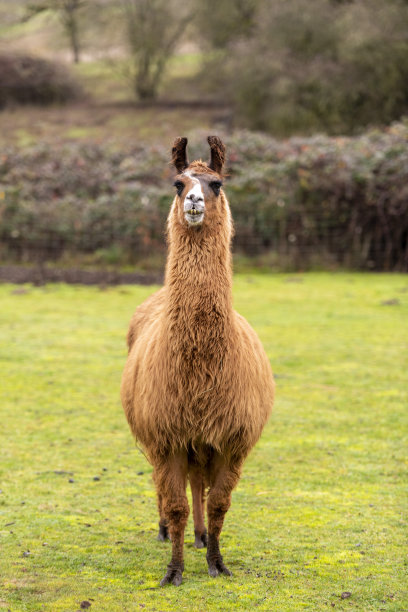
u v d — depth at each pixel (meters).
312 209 35.69
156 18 74.06
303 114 58.59
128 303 27.38
